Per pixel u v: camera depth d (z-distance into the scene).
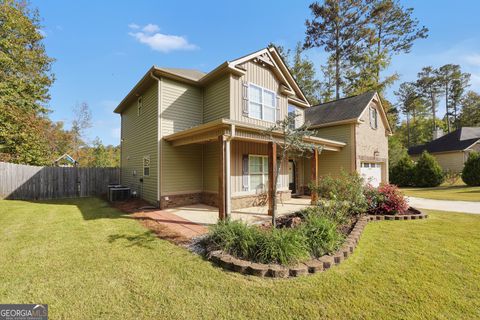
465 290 2.79
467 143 20.52
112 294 2.72
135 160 10.76
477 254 3.89
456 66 33.50
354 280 3.04
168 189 8.26
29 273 3.20
